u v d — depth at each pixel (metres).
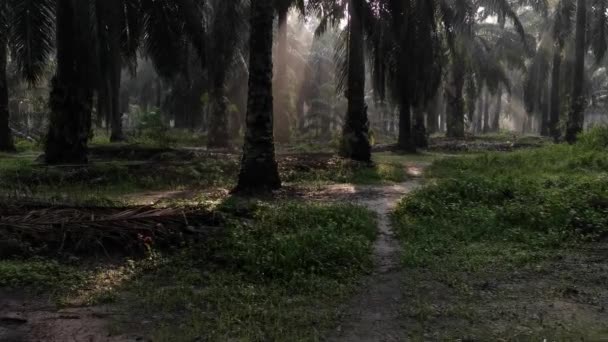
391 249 7.59
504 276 6.33
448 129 35.22
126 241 6.98
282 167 15.62
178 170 14.27
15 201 8.19
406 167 18.30
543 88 41.84
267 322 4.89
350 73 17.50
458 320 5.04
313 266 6.31
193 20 14.54
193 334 4.59
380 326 4.91
